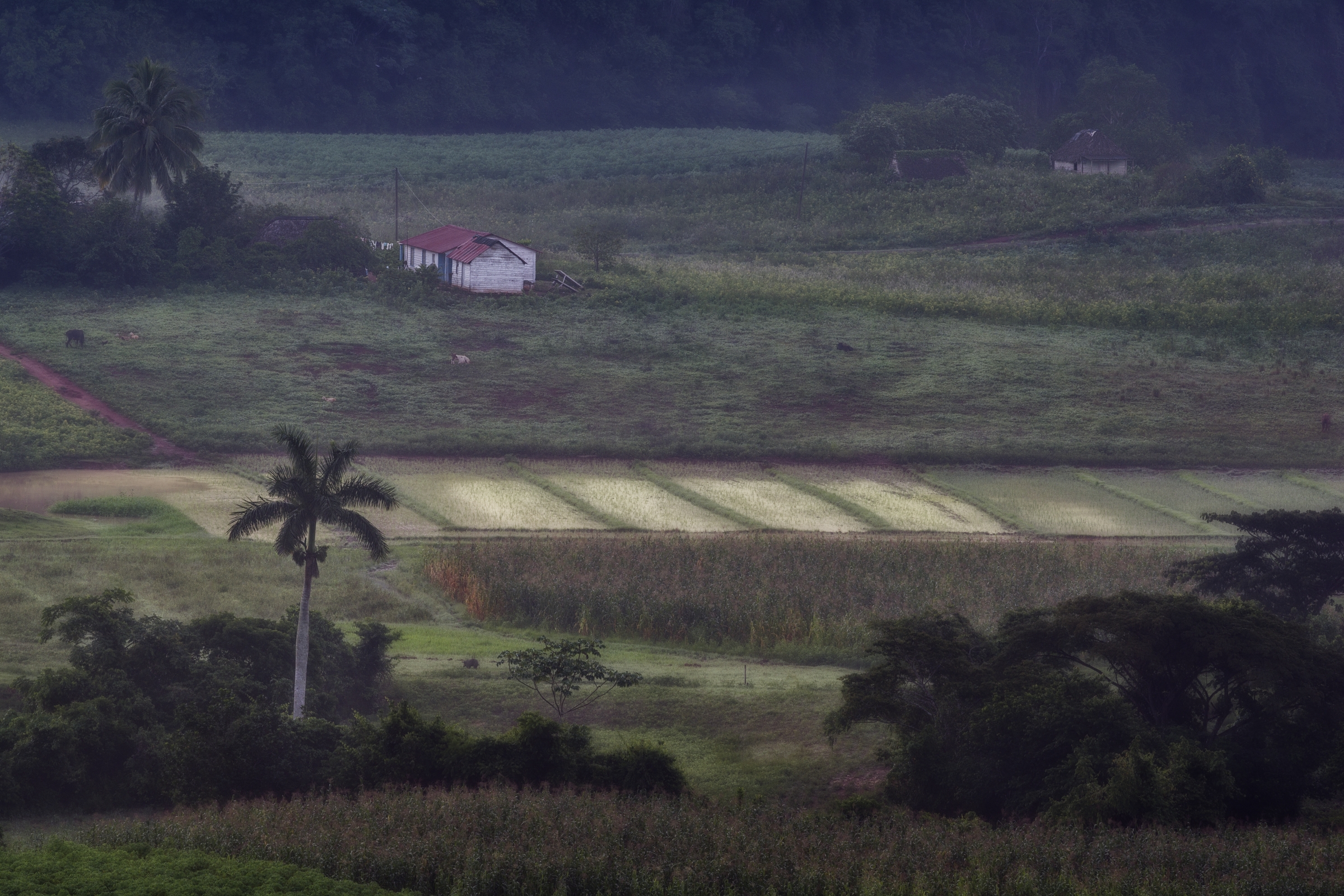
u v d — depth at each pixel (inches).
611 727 6254.9
